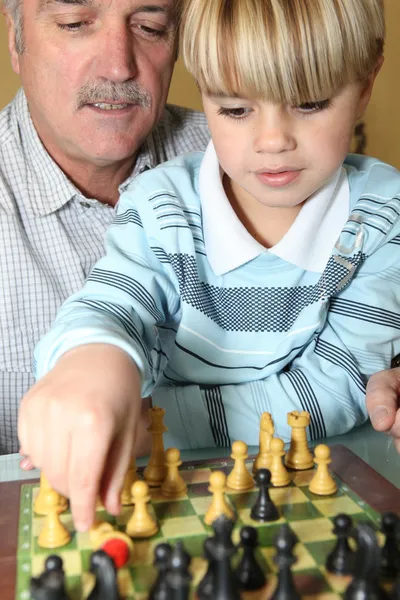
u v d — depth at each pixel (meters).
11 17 1.35
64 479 0.60
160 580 0.51
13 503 0.70
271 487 0.73
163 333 1.05
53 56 1.27
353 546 0.60
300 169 0.88
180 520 0.67
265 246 1.04
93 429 0.59
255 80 0.81
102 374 0.64
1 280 1.37
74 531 0.65
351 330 0.99
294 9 0.81
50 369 0.71
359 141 2.61
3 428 1.40
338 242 1.00
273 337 1.01
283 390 0.94
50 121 1.33
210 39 0.84
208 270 1.01
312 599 0.53
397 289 1.01
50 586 0.48
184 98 2.44
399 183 1.07
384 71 2.54
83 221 1.43
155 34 1.30
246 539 0.56
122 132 1.33
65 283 1.40
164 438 0.91
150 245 0.99
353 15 0.83
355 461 0.78
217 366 0.99
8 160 1.42
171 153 1.59
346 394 0.95
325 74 0.82
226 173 1.01
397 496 0.70
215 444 0.92
